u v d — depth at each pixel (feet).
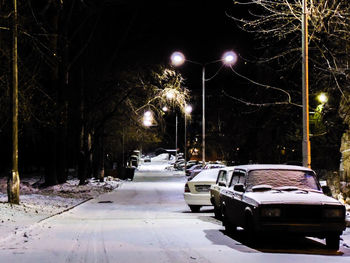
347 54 63.67
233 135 188.44
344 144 69.87
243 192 39.88
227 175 51.72
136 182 163.73
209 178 65.98
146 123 124.26
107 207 74.74
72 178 165.07
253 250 35.58
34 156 232.73
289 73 120.06
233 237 42.09
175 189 124.36
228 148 196.34
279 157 141.59
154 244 38.09
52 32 101.60
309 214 35.06
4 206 58.44
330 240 35.96
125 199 91.56
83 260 31.37
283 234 34.96
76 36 119.03
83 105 126.11
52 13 103.86
